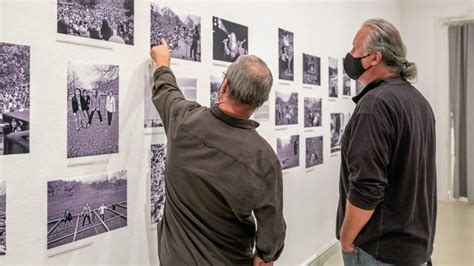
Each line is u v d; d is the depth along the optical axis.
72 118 1.46
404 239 1.58
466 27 5.48
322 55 3.46
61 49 1.42
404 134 1.54
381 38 1.65
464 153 5.57
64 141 1.44
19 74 1.30
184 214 1.50
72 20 1.45
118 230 1.67
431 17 5.75
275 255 1.51
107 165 1.61
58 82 1.41
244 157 1.39
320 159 3.44
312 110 3.28
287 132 2.90
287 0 2.90
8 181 1.28
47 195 1.39
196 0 2.04
